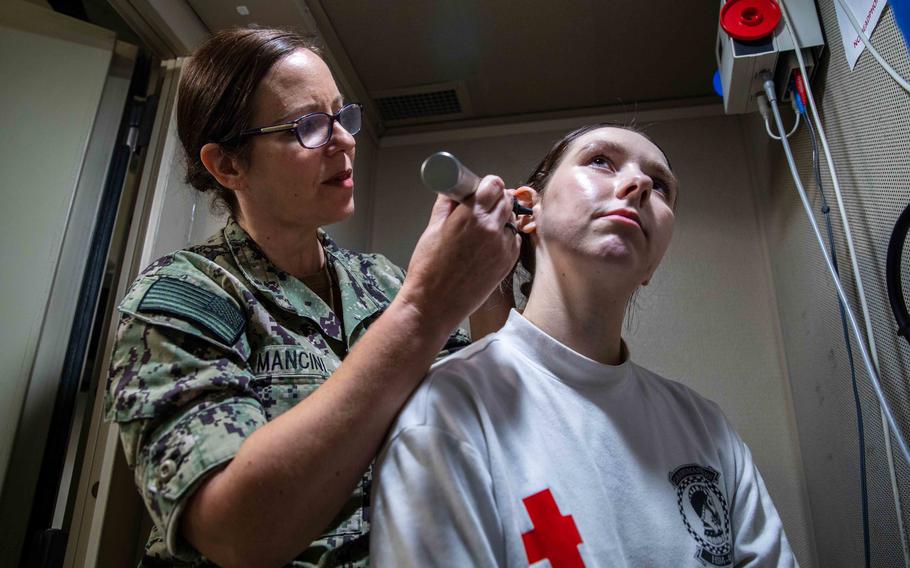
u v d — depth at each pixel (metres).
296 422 0.56
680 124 1.78
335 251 1.08
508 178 1.85
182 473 0.57
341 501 0.58
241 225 0.96
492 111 1.91
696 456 0.71
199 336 0.70
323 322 0.89
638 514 0.61
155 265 0.82
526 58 1.65
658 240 0.71
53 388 1.08
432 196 1.89
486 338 0.73
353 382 0.58
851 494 1.10
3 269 1.11
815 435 1.28
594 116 1.86
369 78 1.75
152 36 1.29
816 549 1.33
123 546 1.05
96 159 1.23
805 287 1.29
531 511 0.56
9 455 1.01
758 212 1.63
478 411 0.60
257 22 1.39
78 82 1.26
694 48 1.59
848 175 1.01
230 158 0.87
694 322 1.57
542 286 0.76
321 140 0.85
